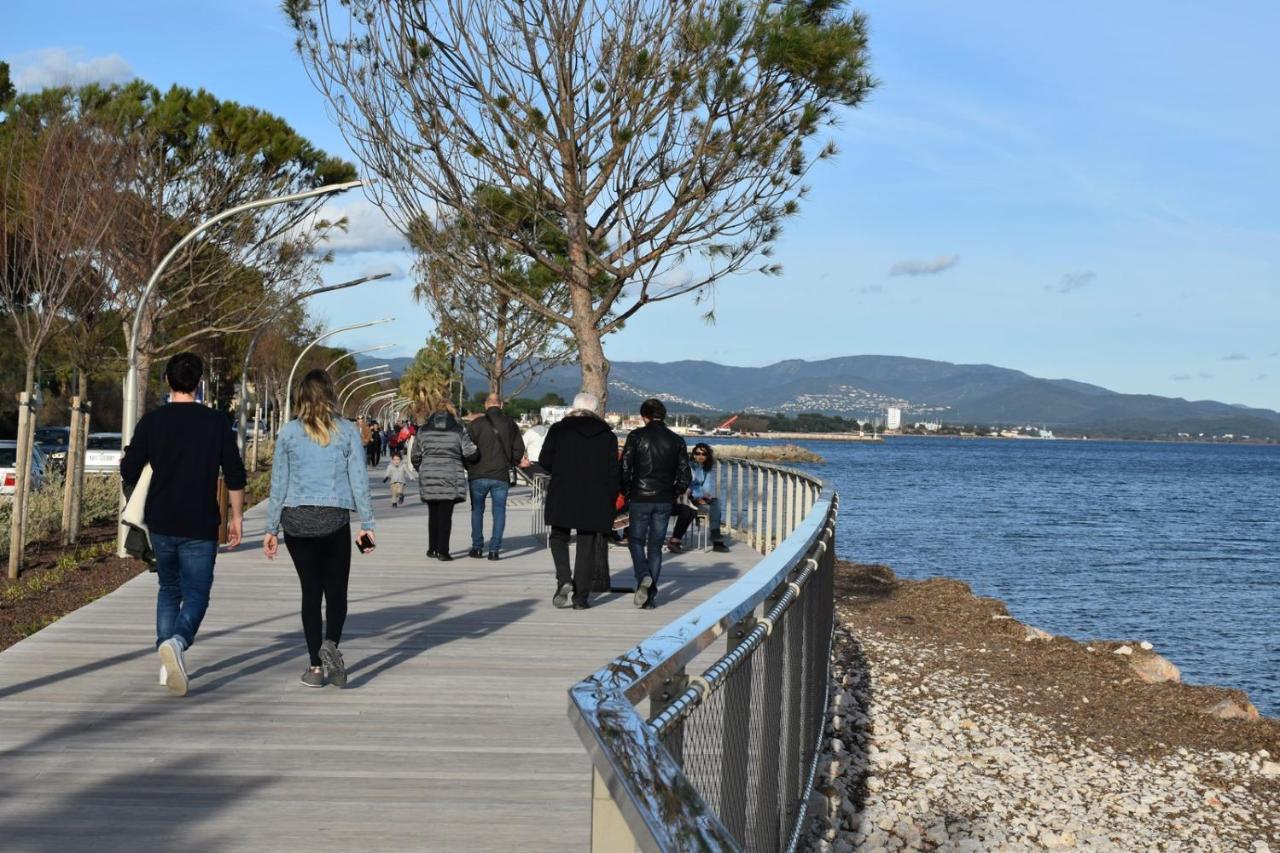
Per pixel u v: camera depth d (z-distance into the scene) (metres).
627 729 1.92
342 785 5.70
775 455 158.12
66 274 18.98
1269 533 51.22
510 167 16.19
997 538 44.09
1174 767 10.62
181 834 4.95
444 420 15.36
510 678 8.23
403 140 16.12
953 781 9.09
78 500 17.84
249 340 46.91
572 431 11.42
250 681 7.93
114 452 34.56
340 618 7.82
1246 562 38.16
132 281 24.89
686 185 15.77
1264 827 9.17
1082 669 13.99
